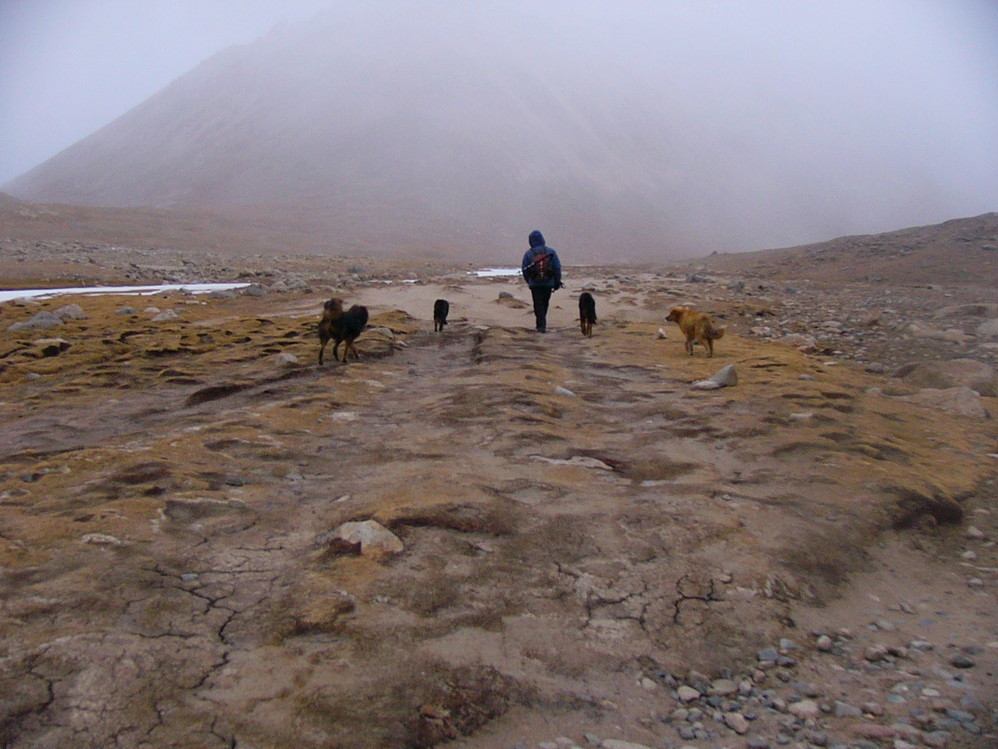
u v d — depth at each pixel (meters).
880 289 20.39
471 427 6.46
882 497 4.86
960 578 4.14
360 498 4.80
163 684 2.80
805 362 9.75
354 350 9.76
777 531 4.43
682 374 8.91
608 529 4.40
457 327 13.57
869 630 3.60
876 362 11.18
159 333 11.54
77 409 7.37
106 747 2.45
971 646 3.42
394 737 2.63
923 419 7.12
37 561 3.66
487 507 4.56
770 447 5.88
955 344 12.26
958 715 2.88
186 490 4.81
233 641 3.14
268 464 5.52
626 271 31.28
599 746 2.71
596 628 3.46
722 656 3.33
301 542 4.17
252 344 10.61
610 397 7.84
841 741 2.74
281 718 2.66
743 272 29.39
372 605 3.49
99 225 51.41
